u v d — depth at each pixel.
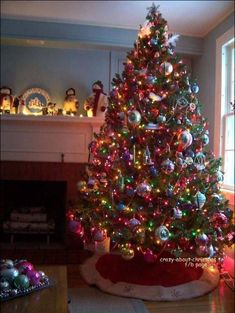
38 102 3.91
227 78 3.44
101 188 2.77
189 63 4.14
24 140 3.74
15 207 4.05
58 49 3.96
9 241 3.88
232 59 3.41
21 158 3.74
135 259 2.85
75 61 3.99
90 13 3.44
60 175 3.74
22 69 3.91
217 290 2.60
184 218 2.57
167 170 2.44
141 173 2.62
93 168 2.95
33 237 4.00
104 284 2.60
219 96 3.46
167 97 2.61
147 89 2.63
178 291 2.47
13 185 4.03
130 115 2.53
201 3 3.16
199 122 2.74
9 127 3.72
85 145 3.79
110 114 2.90
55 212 4.08
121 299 2.40
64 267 2.04
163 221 2.54
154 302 2.37
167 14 3.37
